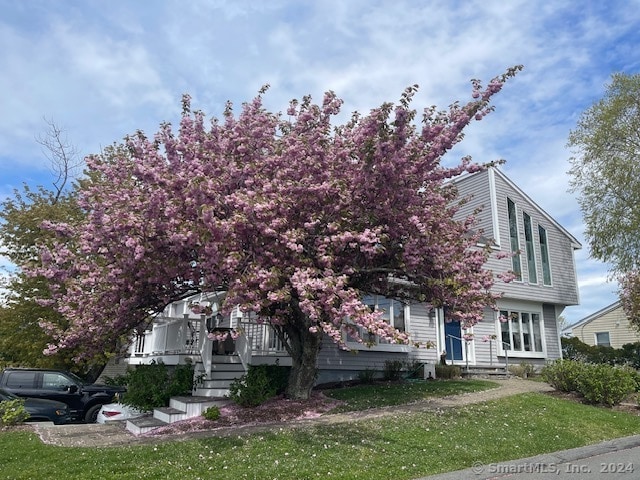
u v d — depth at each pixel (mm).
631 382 12891
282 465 7004
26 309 16797
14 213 18344
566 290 23188
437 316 18422
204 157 9516
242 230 8516
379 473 6750
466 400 12094
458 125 9242
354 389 13617
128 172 9867
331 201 9453
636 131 23156
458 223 12211
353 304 7875
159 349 15852
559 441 8898
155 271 8961
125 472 6805
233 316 14023
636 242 22641
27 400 12234
